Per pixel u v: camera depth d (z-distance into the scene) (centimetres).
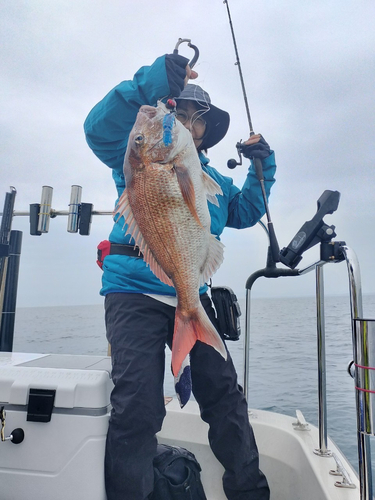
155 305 132
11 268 227
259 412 189
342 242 98
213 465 172
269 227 149
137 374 120
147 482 116
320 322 139
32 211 217
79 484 117
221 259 111
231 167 160
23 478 120
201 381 140
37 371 131
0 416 121
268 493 141
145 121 102
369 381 72
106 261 142
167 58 111
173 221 104
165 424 185
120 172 146
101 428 119
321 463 135
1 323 221
